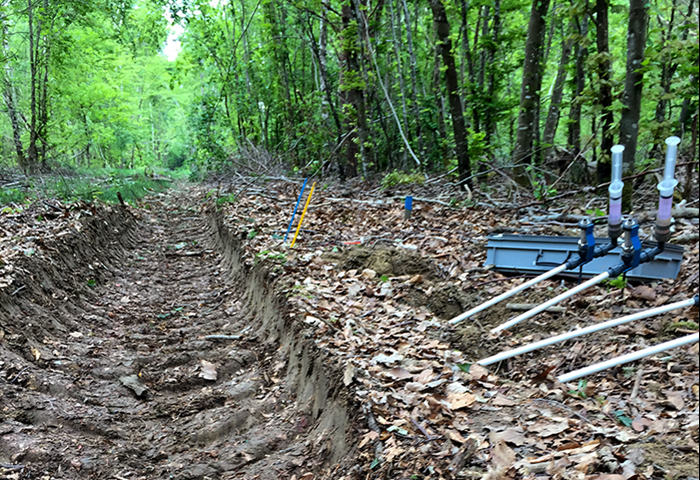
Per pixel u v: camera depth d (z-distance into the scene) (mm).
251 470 3693
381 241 7520
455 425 3070
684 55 6719
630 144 6941
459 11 11656
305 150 17062
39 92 17891
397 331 4785
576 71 11422
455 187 10523
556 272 4262
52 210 8734
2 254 5949
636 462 2441
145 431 4301
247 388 4828
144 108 41031
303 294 5566
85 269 7547
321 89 16422
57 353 5070
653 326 4266
